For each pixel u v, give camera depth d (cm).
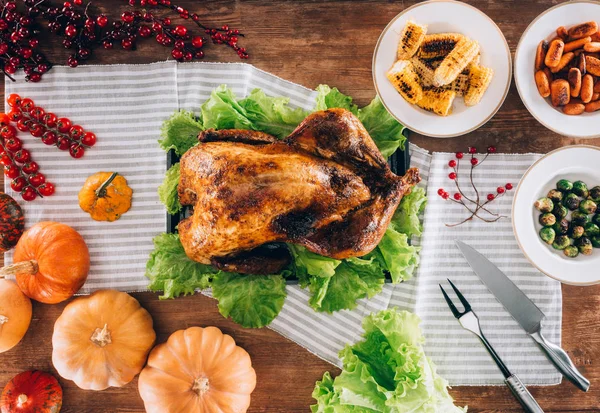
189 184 111
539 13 128
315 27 130
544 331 130
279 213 105
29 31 128
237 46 129
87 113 131
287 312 129
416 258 122
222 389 124
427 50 121
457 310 126
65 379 131
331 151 110
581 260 124
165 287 122
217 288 121
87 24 126
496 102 122
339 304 122
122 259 130
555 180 125
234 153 106
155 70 130
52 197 131
